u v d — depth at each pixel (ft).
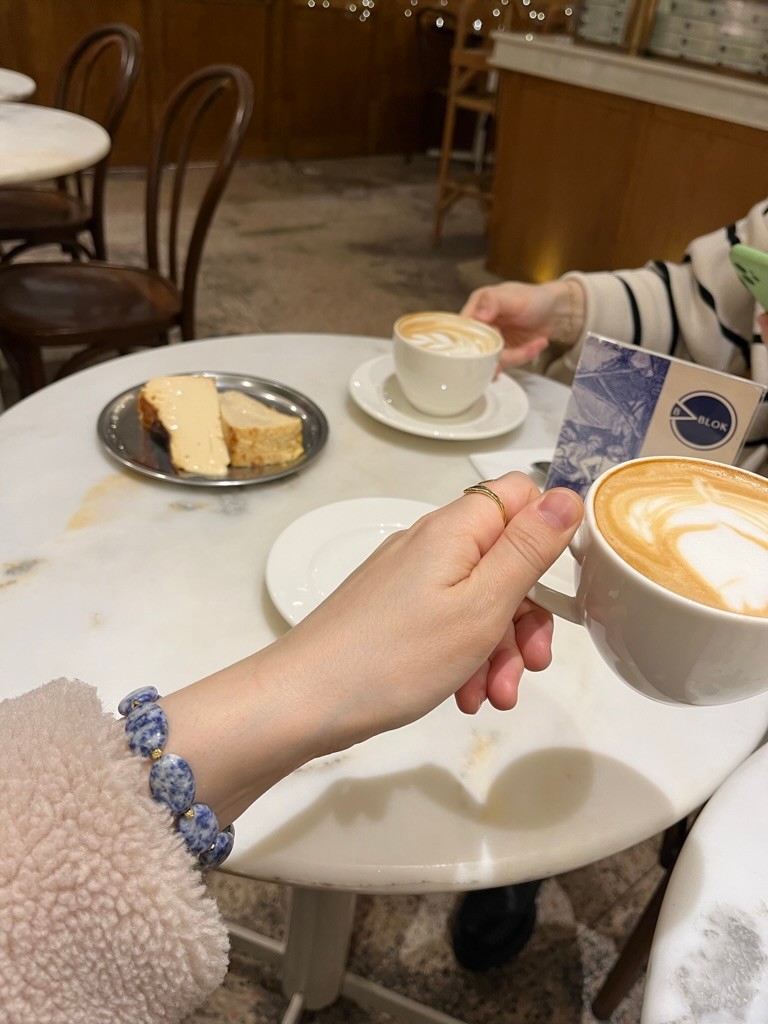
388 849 1.44
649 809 1.57
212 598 1.98
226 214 13.24
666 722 1.77
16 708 1.26
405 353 2.72
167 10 13.25
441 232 13.79
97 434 2.59
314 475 2.56
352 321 10.04
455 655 1.26
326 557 2.08
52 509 2.24
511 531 1.25
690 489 1.44
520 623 1.54
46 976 1.09
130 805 1.16
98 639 1.81
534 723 1.74
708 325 3.32
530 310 3.28
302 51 15.24
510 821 1.52
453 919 3.70
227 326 9.41
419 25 15.58
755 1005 1.16
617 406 2.24
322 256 12.07
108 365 3.09
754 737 1.76
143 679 1.72
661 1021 1.13
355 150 17.20
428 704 1.29
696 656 1.17
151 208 6.37
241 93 5.37
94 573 2.01
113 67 13.15
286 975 3.19
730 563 1.25
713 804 1.46
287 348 3.42
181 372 3.09
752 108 8.02
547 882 3.91
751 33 8.00
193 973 1.19
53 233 6.93
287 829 1.46
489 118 16.15
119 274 6.08
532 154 10.78
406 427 2.74
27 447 2.52
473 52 11.37
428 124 17.78
